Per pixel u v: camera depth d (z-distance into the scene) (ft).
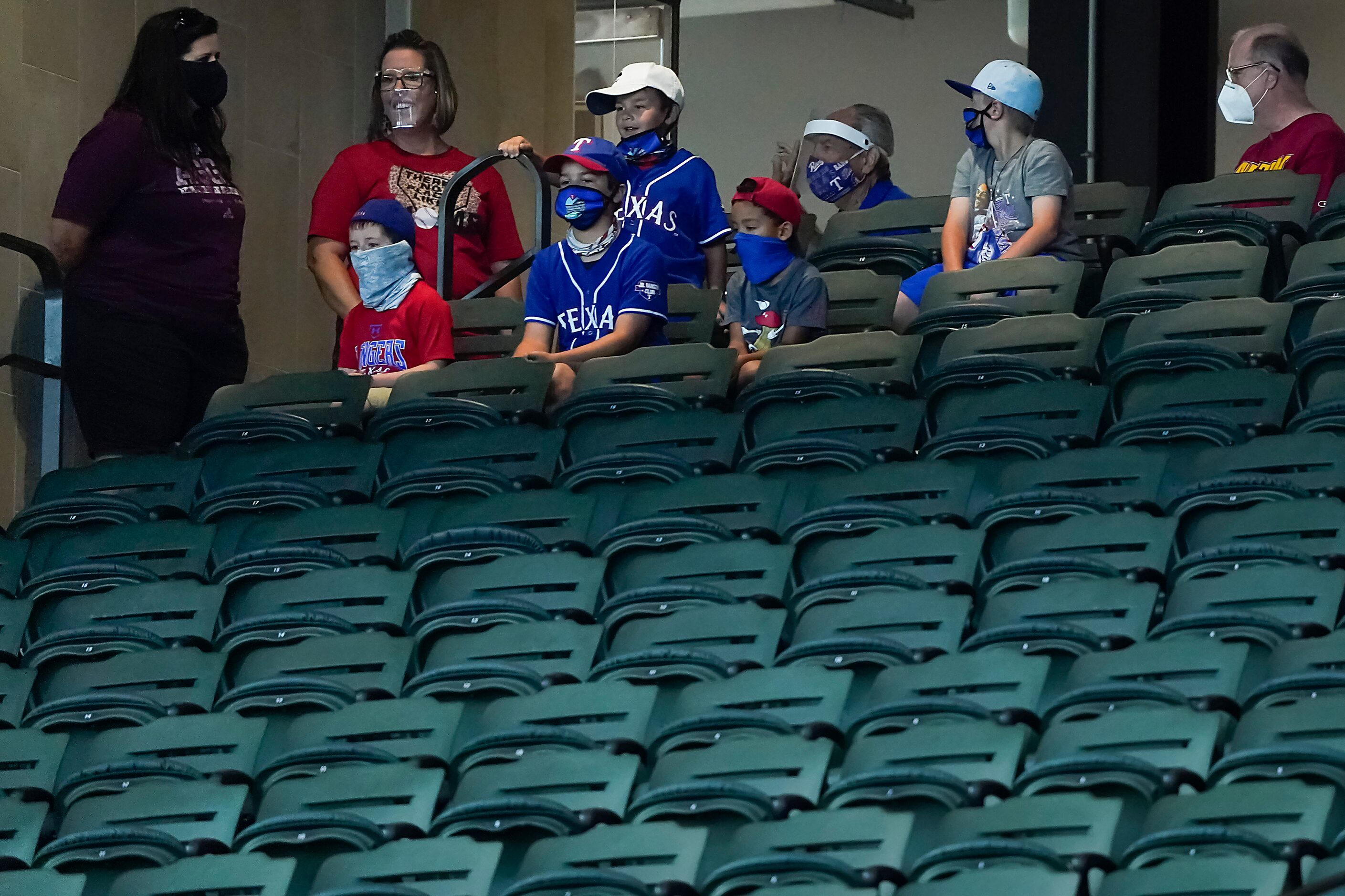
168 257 80.28
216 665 65.62
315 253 87.30
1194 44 110.11
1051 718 54.34
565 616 63.93
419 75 89.40
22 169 91.76
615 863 51.60
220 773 59.52
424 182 89.10
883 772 51.65
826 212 139.74
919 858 50.60
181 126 80.79
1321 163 82.94
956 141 144.05
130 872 54.90
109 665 66.59
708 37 147.43
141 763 60.29
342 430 75.56
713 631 61.00
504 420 74.23
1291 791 47.70
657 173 84.12
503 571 66.23
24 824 59.93
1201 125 109.81
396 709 59.98
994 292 76.54
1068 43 110.22
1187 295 75.15
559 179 85.87
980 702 55.77
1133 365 69.72
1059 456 65.77
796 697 57.16
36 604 71.10
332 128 110.52
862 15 146.30
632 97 84.02
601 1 129.59
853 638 58.44
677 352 74.13
